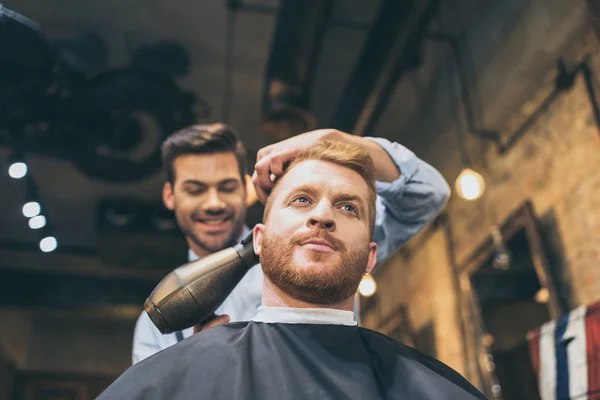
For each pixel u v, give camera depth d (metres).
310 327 1.08
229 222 1.73
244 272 1.33
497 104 4.73
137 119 5.64
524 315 4.40
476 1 5.02
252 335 1.06
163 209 7.49
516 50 4.48
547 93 4.33
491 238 4.81
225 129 1.79
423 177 1.55
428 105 5.94
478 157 5.14
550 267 4.16
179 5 5.36
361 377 1.01
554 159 4.23
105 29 5.58
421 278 6.15
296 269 1.11
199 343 1.03
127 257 7.71
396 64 4.37
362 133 5.02
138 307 8.97
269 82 4.80
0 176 7.13
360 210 1.18
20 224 7.95
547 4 4.15
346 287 1.13
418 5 3.99
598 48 3.82
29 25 4.57
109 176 5.77
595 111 3.79
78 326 9.55
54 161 6.88
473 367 5.01
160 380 0.96
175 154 1.76
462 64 5.23
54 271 8.72
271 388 0.96
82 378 9.25
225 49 5.80
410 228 1.64
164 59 5.66
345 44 5.57
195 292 1.29
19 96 4.93
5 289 8.43
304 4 4.34
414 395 1.01
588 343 3.13
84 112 5.28
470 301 5.12
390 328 6.85
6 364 8.77
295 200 1.18
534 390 4.18
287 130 4.80
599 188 3.79
